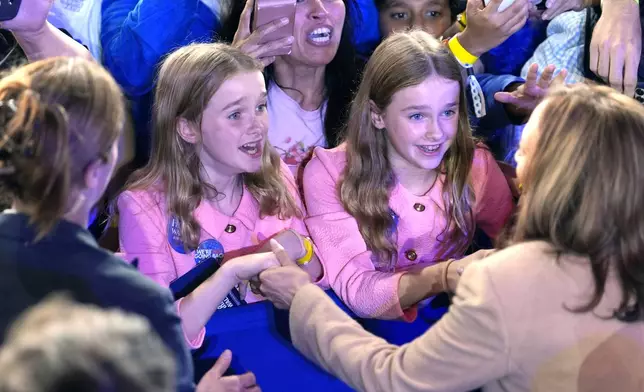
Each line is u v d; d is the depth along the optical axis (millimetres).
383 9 2324
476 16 1941
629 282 1034
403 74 1557
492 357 1059
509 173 1926
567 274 1052
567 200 1047
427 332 1149
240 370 1349
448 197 1736
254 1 1938
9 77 1002
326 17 2006
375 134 1685
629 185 1021
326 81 2201
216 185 1660
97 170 1008
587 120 1054
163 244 1607
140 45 2164
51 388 530
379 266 1718
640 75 2057
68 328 569
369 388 1184
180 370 1003
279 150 2154
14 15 1665
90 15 2225
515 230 1180
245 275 1444
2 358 554
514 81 2057
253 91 1569
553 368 1049
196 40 2215
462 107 1677
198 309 1401
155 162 1639
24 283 952
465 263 1526
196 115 1560
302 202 1830
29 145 924
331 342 1272
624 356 1038
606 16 2010
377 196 1688
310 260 1645
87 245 985
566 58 2176
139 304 977
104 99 980
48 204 940
